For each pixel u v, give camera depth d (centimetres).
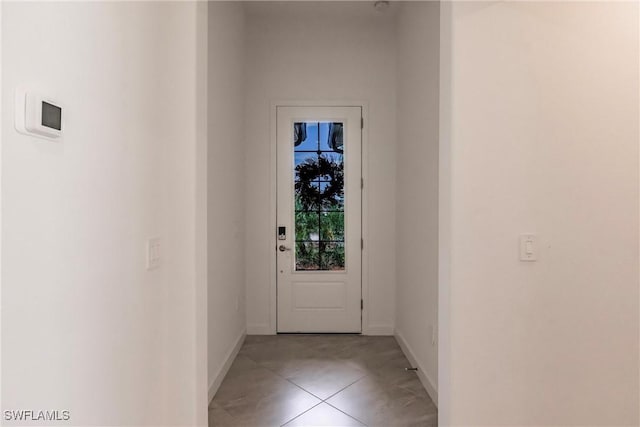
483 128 153
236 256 299
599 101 155
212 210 231
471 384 155
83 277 96
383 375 257
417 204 262
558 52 154
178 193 151
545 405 156
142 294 130
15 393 75
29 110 75
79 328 95
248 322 341
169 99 150
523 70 154
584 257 155
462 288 154
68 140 90
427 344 237
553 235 155
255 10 323
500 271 154
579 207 155
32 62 78
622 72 155
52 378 85
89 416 100
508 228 154
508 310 155
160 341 145
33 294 79
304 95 339
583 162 155
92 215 100
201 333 157
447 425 156
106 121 107
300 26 338
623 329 156
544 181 154
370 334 341
